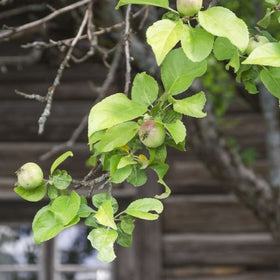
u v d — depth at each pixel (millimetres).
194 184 7020
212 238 6938
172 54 1569
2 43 6945
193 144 4082
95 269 7547
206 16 1408
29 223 7004
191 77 1556
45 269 7480
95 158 1740
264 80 1590
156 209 1549
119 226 1602
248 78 1688
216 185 7016
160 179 1596
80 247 7578
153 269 6809
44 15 4758
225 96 5215
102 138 1524
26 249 7652
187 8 1420
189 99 1536
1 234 7668
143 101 1550
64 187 1615
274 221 4328
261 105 5090
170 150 7059
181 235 6945
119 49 3516
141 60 3568
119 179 1581
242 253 6910
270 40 1652
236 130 7113
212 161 4129
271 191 4301
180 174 7023
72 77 7219
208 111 4023
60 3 3725
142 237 6855
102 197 1574
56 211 1508
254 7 3686
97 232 1469
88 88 7203
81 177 7016
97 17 3656
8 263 7637
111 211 1474
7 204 6969
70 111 7188
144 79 1555
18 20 5902
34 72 7230
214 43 1563
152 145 1544
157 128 1531
